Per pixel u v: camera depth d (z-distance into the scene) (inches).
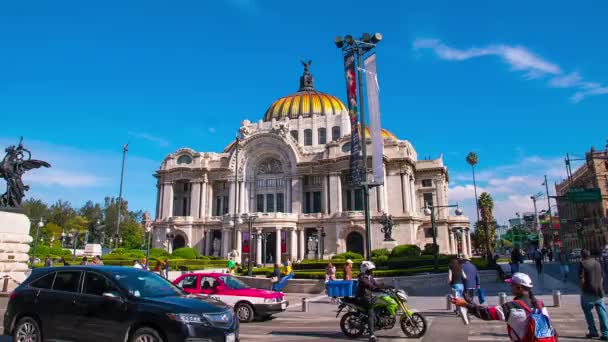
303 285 1438.2
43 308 506.0
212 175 3747.5
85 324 477.1
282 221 3137.3
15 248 1282.0
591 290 580.7
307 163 3442.4
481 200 4630.9
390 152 3358.8
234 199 3590.1
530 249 3900.1
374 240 3075.8
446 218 3661.4
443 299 1140.5
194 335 433.1
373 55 1023.0
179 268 1988.2
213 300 509.4
